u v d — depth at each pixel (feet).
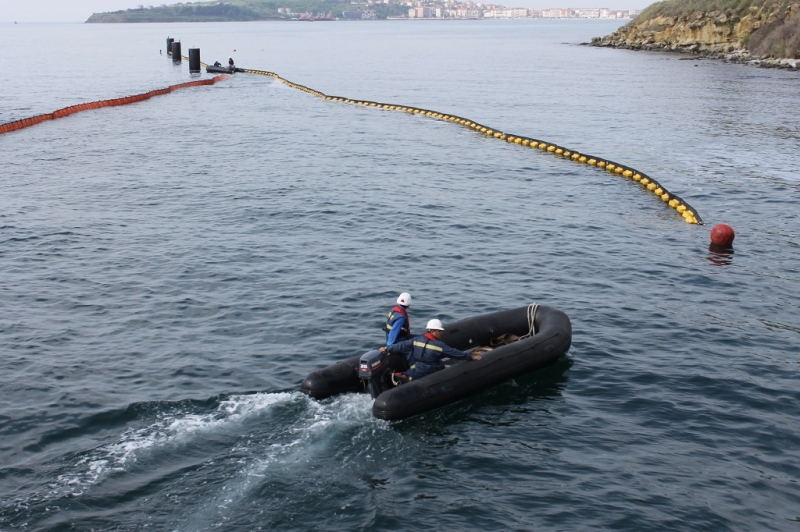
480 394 42.80
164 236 74.49
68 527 31.07
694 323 54.24
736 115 159.12
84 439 37.73
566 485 34.73
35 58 358.23
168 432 38.27
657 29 377.71
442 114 160.04
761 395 43.60
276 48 454.81
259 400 41.45
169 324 53.21
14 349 48.62
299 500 33.04
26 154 117.50
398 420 39.19
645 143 129.18
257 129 145.28
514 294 59.62
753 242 74.23
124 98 185.98
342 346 49.39
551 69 284.00
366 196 91.35
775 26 290.97
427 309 56.18
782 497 34.09
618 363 47.44
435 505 33.04
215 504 32.63
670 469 36.17
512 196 92.48
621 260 68.39
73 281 61.72
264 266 65.67
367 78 256.11
